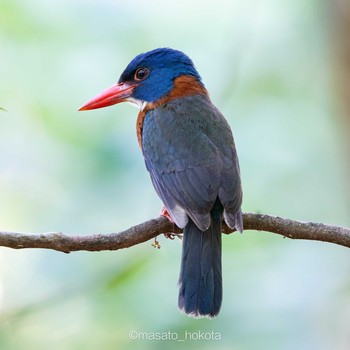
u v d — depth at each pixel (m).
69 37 13.79
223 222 8.71
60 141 13.09
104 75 13.69
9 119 13.36
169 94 9.93
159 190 8.95
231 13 14.14
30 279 12.18
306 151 13.38
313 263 12.02
